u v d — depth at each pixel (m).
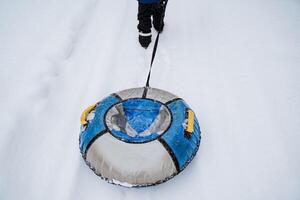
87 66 3.21
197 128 2.18
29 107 2.60
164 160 1.86
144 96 2.24
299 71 2.92
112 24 3.88
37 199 2.01
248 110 2.61
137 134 2.00
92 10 4.20
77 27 3.82
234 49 3.33
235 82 2.91
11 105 2.56
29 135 2.42
